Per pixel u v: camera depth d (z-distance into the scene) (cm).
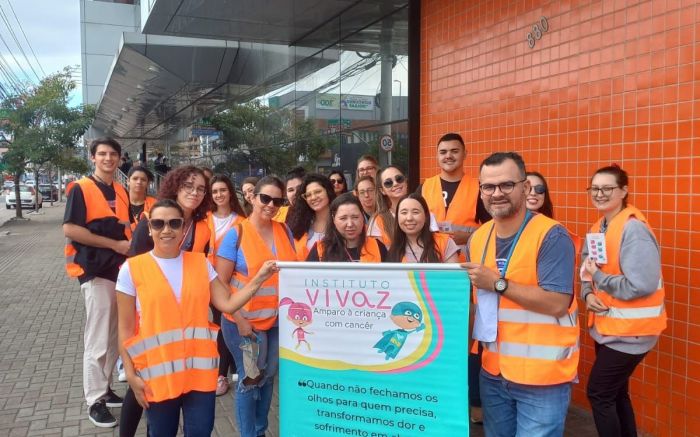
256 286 314
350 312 300
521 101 529
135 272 306
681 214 384
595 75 448
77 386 532
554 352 262
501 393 284
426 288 284
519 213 273
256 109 1358
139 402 307
